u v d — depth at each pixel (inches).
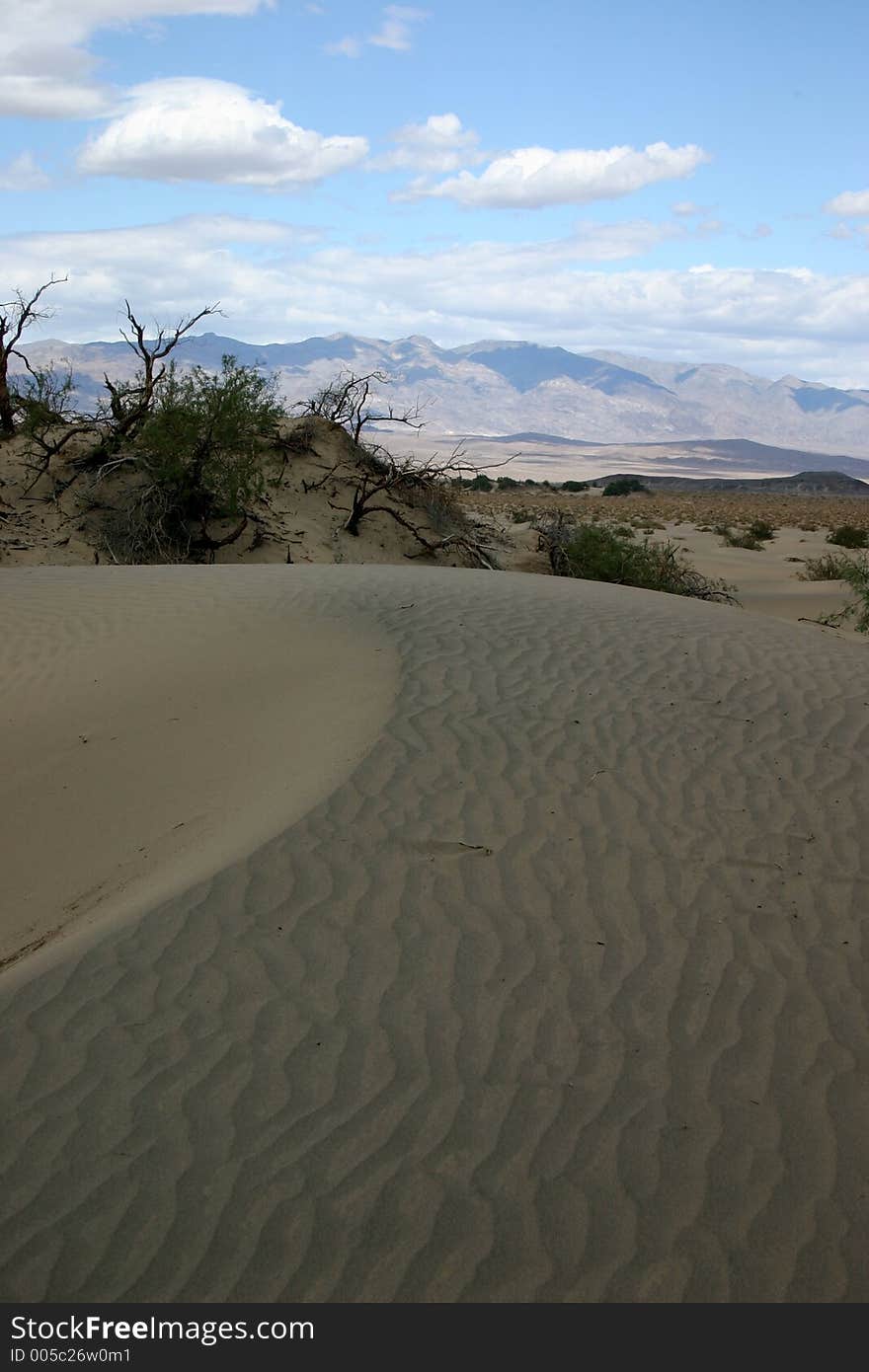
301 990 220.1
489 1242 163.6
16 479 1058.7
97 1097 191.9
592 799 305.0
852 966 235.6
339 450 1247.5
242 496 1065.5
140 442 1059.3
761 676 411.8
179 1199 170.6
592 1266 160.1
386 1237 164.1
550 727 350.3
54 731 404.8
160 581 591.2
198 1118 186.5
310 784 310.8
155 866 291.6
